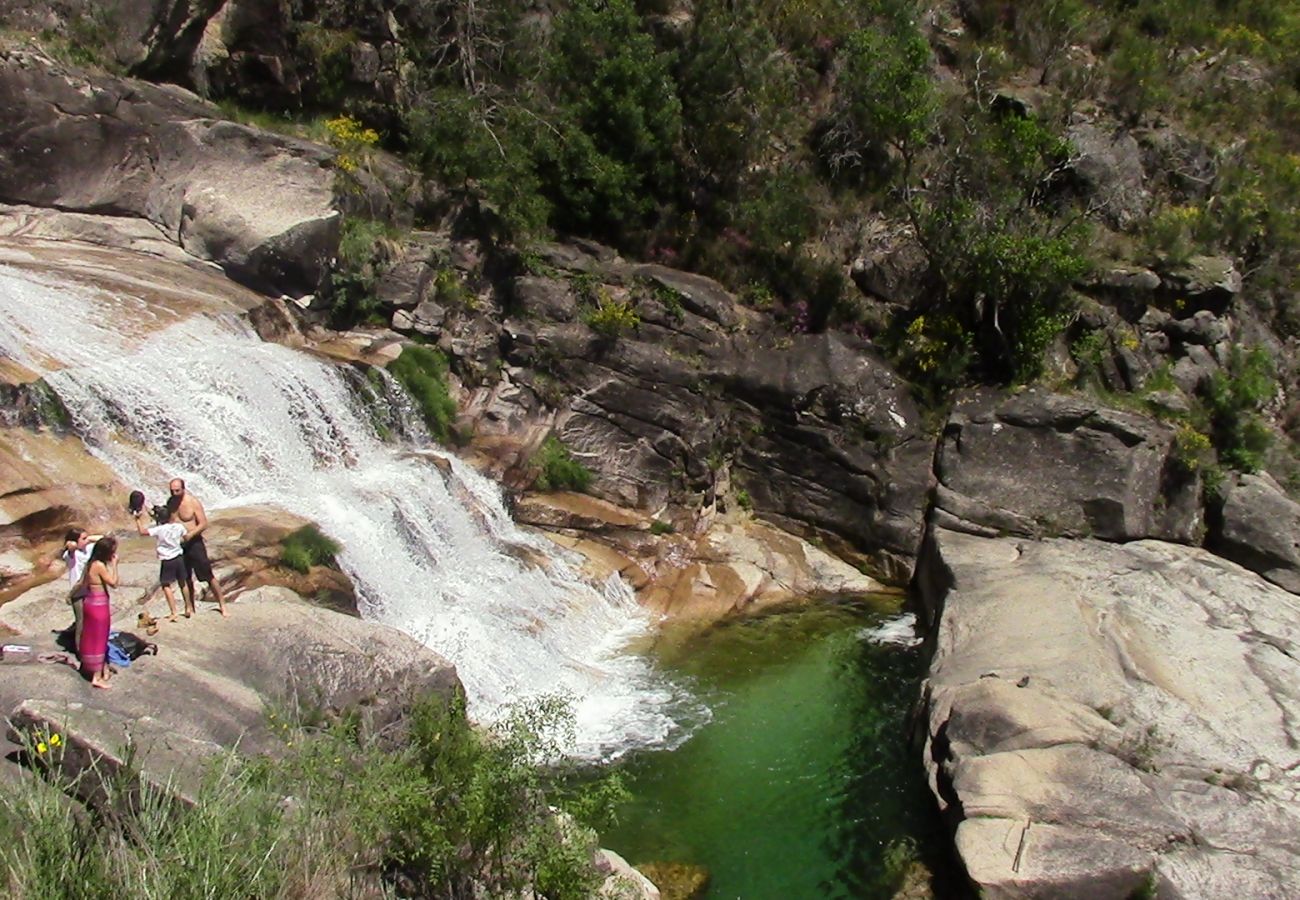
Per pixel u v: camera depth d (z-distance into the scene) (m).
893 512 22.91
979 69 28.09
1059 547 21.30
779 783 15.49
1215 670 16.56
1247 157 28.80
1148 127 28.77
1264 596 19.42
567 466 22.69
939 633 18.25
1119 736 14.36
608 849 13.90
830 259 26.28
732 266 26.11
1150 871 11.90
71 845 8.57
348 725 11.45
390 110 26.53
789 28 29.27
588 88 26.16
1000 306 24.27
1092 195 26.64
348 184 23.55
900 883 13.29
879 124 24.56
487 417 23.08
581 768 15.54
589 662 18.78
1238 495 22.28
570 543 21.55
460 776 11.01
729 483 24.14
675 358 23.66
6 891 8.03
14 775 9.88
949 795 13.93
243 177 22.94
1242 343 25.75
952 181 24.55
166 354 18.61
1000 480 22.53
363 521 17.78
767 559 22.70
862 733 16.83
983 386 23.88
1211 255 26.16
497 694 17.00
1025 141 24.50
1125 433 22.33
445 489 20.08
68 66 22.09
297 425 19.33
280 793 9.94
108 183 22.67
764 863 13.80
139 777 9.56
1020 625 17.64
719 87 26.84
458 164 24.77
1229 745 14.55
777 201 26.20
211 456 17.81
